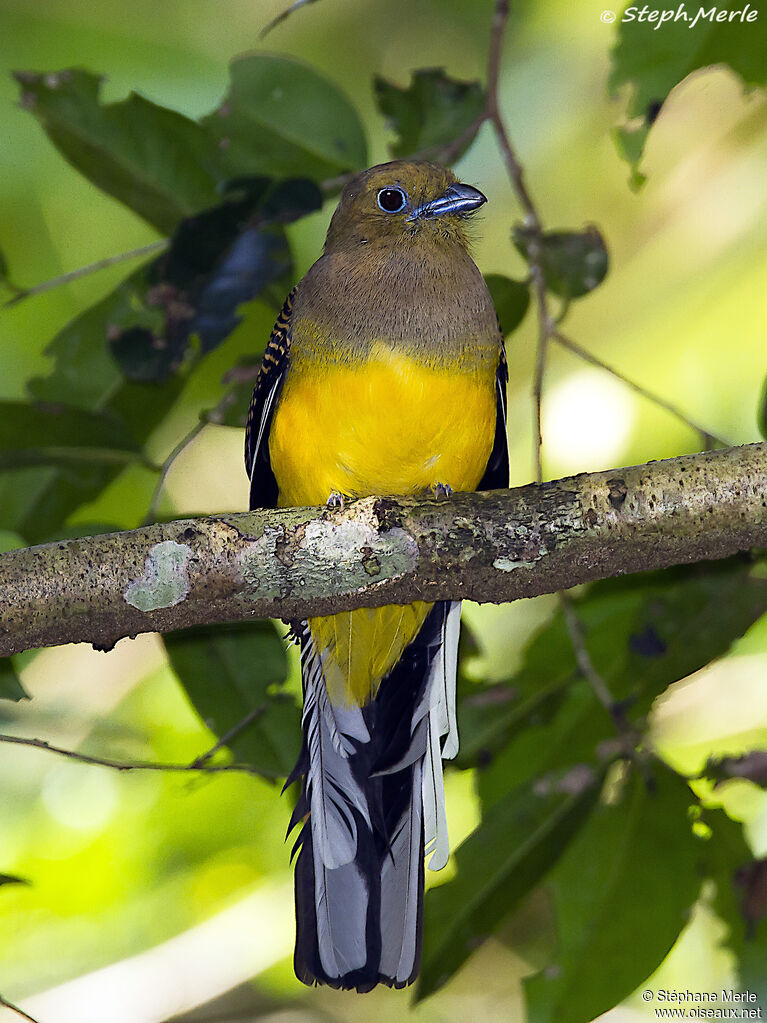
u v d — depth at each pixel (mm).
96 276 13891
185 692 10250
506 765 10055
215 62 14109
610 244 14766
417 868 8852
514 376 14602
